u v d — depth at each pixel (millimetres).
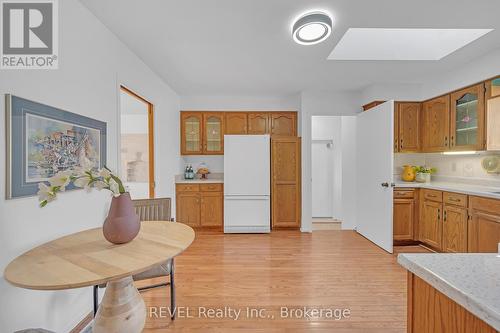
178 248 1304
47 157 1484
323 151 5262
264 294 2166
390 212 3084
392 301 2061
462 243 2645
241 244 3461
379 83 3592
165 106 3588
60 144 1582
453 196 2764
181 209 4129
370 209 3545
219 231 4125
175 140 4070
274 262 2840
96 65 1959
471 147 2830
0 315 1230
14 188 1278
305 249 3254
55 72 1562
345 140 4340
